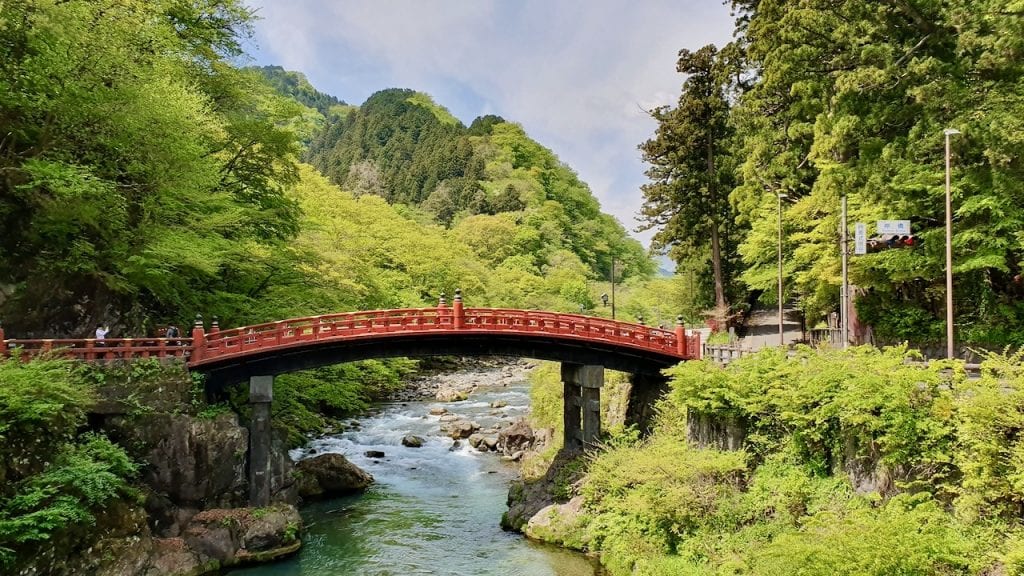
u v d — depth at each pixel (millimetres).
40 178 20016
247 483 23156
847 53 26109
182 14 27812
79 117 21281
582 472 24594
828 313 32594
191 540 20094
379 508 26297
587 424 26719
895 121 24828
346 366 36438
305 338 24344
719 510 18766
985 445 13258
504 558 21125
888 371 16438
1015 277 24359
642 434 26984
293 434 33625
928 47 24188
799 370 19062
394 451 34500
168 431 20938
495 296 70812
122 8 22078
